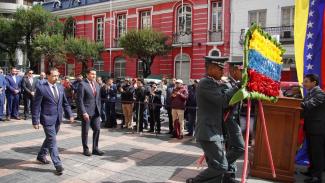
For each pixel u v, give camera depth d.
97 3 28.91
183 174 6.35
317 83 6.11
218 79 4.89
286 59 19.38
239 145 5.48
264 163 6.27
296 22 7.77
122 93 11.53
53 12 32.31
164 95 12.70
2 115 12.50
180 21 24.19
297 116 6.05
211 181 4.89
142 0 25.86
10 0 38.03
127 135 10.24
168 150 8.30
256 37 4.63
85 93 7.42
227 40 21.84
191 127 10.42
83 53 26.14
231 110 5.20
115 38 27.92
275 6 19.97
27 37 26.92
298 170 6.91
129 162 7.09
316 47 7.40
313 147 6.01
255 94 4.54
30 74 13.04
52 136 6.27
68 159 7.16
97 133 7.61
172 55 24.38
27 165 6.65
